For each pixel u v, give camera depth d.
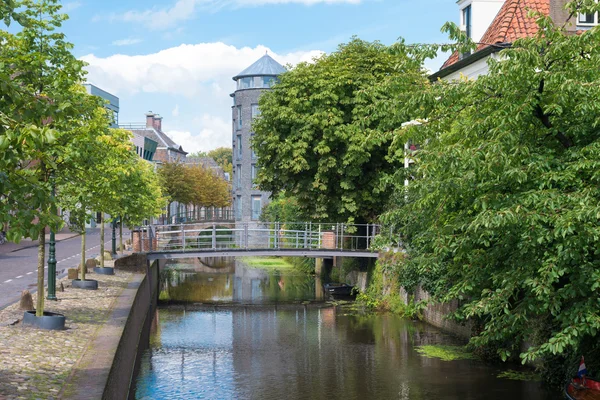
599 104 10.59
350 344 22.11
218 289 37.38
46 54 14.35
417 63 12.84
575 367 14.99
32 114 6.42
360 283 34.28
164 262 51.75
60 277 25.16
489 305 11.57
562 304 12.21
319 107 33.28
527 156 11.37
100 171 16.83
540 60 11.27
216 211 95.62
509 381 17.22
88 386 9.88
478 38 28.73
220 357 20.20
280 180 34.78
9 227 6.09
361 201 34.41
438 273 20.84
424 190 12.67
